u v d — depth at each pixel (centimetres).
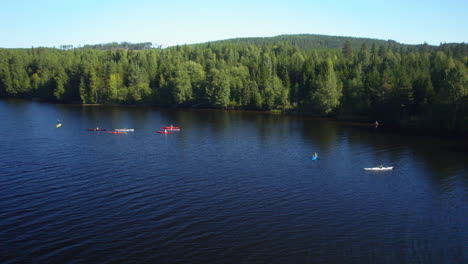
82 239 3078
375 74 12088
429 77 10431
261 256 2848
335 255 2877
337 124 10238
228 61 18900
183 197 4084
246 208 3797
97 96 16175
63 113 12156
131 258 2794
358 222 3494
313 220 3525
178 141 7388
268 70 15600
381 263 2772
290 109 13512
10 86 18250
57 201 3900
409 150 6644
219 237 3148
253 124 10112
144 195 4128
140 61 18888
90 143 7038
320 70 14000
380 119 10819
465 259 2836
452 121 8725
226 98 14462
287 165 5534
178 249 2934
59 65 18512
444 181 4762
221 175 4969
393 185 4609
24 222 3378
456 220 3550
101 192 4200
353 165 5562
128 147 6712
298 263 2758
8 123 9512
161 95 15762
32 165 5306
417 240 3138
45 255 2823
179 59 18600
